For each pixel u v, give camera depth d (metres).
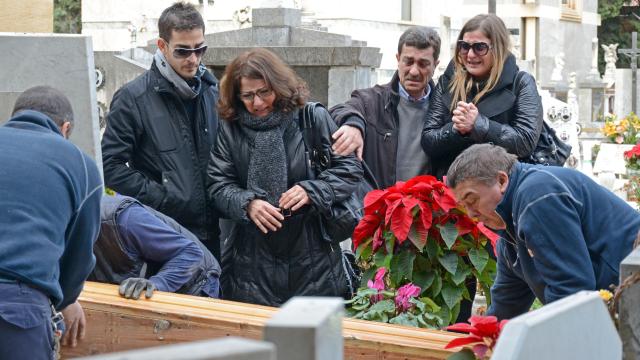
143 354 1.69
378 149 5.61
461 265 5.05
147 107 5.27
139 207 4.61
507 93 5.36
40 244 3.61
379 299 4.83
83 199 3.81
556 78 23.50
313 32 8.64
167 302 4.22
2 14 6.30
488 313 4.32
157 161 5.28
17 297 3.55
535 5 31.03
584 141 16.36
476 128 5.21
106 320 4.20
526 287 4.21
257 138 4.91
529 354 2.29
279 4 8.67
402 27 22.55
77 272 3.89
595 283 3.62
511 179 3.71
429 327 4.68
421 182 4.97
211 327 4.05
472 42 5.34
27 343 3.59
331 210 4.93
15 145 3.72
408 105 5.62
